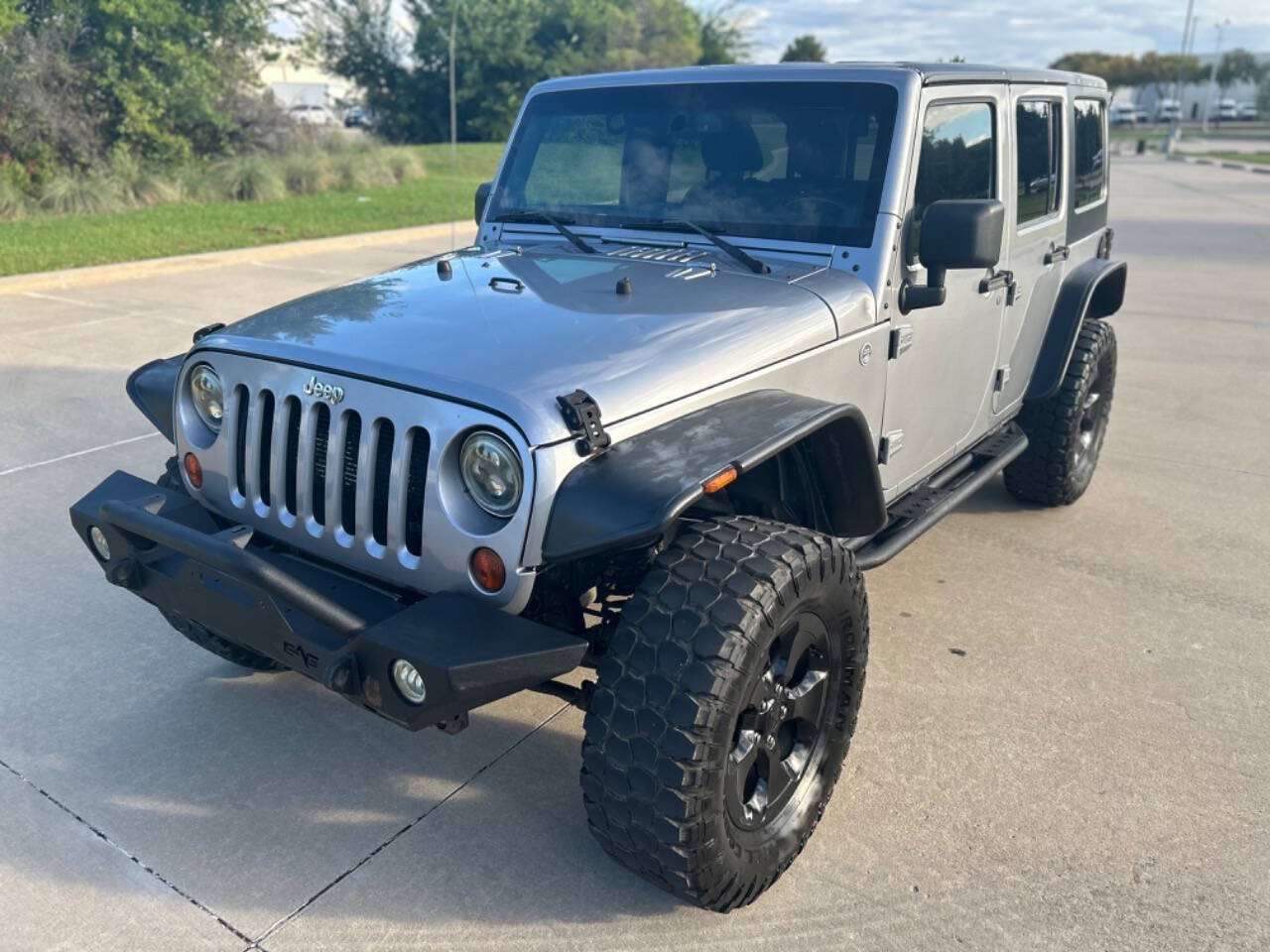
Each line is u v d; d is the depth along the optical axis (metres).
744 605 2.38
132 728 3.46
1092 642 4.12
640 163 3.73
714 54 47.06
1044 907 2.73
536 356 2.57
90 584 4.44
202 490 3.05
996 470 4.39
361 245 14.05
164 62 20.59
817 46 52.12
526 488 2.33
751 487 3.02
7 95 18.14
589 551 2.29
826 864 2.89
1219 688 3.79
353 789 3.18
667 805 2.36
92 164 18.94
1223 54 86.75
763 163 3.52
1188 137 63.34
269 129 22.95
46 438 6.19
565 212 3.86
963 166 3.74
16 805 3.07
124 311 9.55
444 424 2.42
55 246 12.82
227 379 2.87
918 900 2.75
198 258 12.10
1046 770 3.31
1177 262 14.04
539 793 3.18
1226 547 5.04
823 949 2.59
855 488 2.94
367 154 22.81
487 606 2.43
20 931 2.61
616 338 2.70
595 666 2.84
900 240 3.34
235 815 3.06
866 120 3.38
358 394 2.56
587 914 2.70
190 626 3.34
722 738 2.36
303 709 3.60
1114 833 3.02
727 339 2.81
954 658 3.98
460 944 2.60
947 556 4.90
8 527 4.98
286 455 2.76
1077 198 4.97
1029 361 4.78
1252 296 11.70
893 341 3.42
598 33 37.56
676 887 2.52
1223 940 2.62
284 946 2.58
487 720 3.54
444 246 14.03
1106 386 5.55
